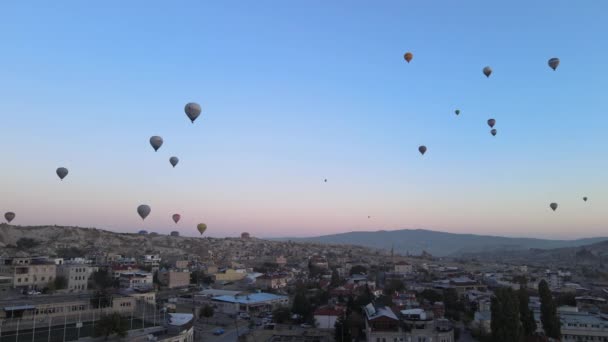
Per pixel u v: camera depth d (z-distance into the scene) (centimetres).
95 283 18662
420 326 10519
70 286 17125
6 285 15525
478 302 16138
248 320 16238
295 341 12425
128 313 11725
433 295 18612
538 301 16438
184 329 10906
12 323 9712
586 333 11712
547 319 11250
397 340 10044
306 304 15938
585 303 18200
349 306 14925
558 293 19925
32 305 10431
